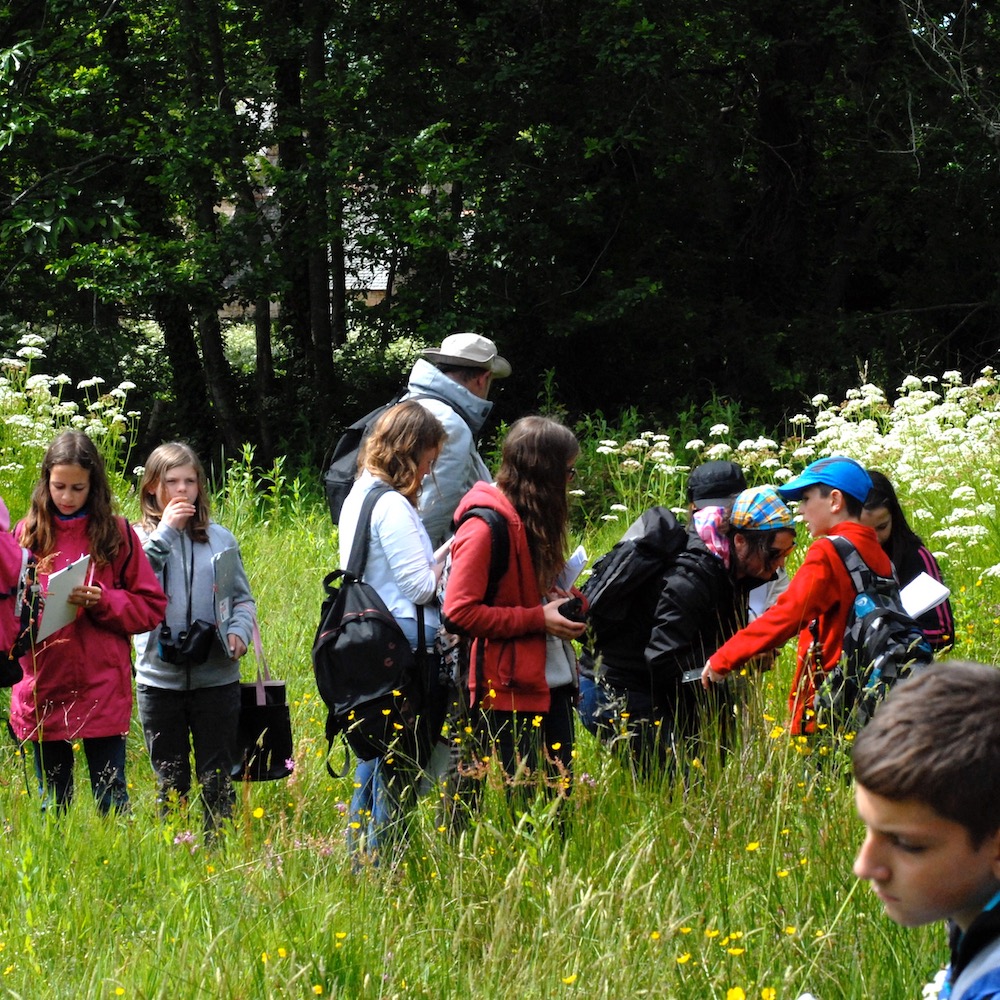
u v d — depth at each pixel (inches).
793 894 127.3
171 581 189.3
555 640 160.7
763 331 725.3
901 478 335.3
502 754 155.7
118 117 654.5
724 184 767.7
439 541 196.1
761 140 738.8
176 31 642.2
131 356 840.3
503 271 658.8
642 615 168.4
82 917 137.7
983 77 730.2
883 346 749.9
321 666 156.1
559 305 670.5
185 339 764.0
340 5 685.3
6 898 142.9
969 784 51.9
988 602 253.0
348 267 733.3
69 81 625.6
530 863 132.3
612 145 636.1
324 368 740.0
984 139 737.0
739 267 751.1
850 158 770.8
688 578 162.9
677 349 722.2
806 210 755.4
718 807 142.3
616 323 698.8
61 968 124.8
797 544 309.7
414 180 625.9
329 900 134.8
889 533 179.3
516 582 155.6
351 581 158.2
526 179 649.0
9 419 352.8
